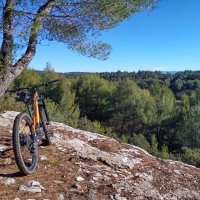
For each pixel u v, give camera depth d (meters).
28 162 2.97
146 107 34.00
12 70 3.41
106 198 2.54
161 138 34.84
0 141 3.75
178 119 32.22
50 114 9.84
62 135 4.60
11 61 3.33
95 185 2.81
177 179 3.68
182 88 79.25
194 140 27.19
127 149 4.72
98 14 3.60
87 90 37.47
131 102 34.19
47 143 3.85
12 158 3.13
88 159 3.61
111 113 36.72
